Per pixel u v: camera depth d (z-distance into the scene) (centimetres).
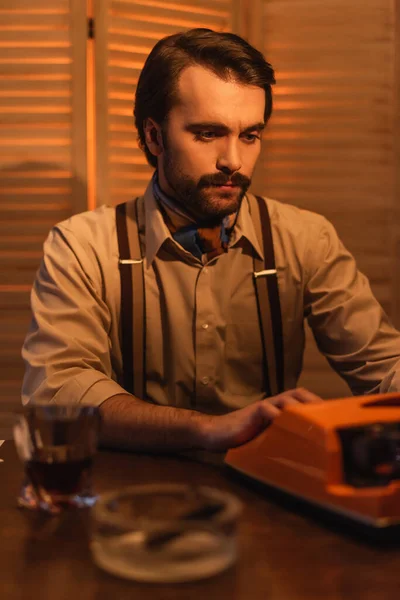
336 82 223
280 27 223
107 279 150
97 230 154
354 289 161
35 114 216
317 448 82
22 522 82
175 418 109
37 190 217
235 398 157
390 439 79
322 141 224
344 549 74
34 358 131
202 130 135
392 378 134
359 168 225
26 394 130
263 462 92
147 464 105
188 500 73
